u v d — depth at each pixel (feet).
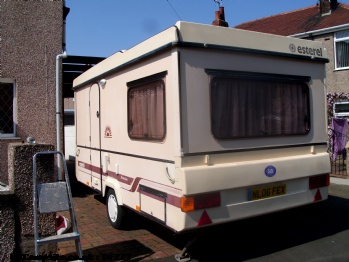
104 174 18.89
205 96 12.81
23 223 11.85
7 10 21.54
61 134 23.38
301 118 15.49
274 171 14.01
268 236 16.61
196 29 12.61
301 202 14.98
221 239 16.22
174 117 12.40
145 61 14.39
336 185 27.66
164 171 13.21
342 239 16.03
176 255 14.06
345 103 45.57
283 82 14.92
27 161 11.89
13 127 21.98
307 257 14.11
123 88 16.40
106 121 18.48
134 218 17.60
